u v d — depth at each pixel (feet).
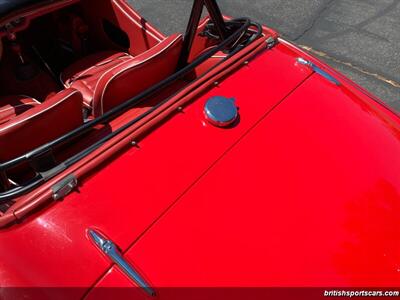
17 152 7.50
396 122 8.58
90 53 13.87
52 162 6.59
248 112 7.73
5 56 12.47
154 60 8.71
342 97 8.64
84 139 8.82
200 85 7.97
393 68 16.12
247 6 19.95
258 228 6.10
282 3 20.21
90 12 12.97
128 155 6.68
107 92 8.49
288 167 6.97
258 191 6.56
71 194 6.12
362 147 7.57
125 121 9.00
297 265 5.77
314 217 6.33
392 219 6.51
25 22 8.68
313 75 8.96
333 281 5.69
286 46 9.61
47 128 7.56
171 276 5.53
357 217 6.43
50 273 5.49
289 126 7.65
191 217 6.11
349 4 20.27
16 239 5.81
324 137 7.60
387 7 20.11
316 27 18.52
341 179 6.93
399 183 7.10
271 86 8.37
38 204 5.93
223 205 6.31
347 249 6.02
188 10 19.53
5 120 9.86
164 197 6.29
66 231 5.80
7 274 5.58
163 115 7.26
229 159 6.92
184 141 7.04
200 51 11.69
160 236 5.86
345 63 16.30
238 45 9.86
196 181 6.55
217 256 5.75
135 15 11.86
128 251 5.67
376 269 5.87
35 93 11.87
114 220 5.94
